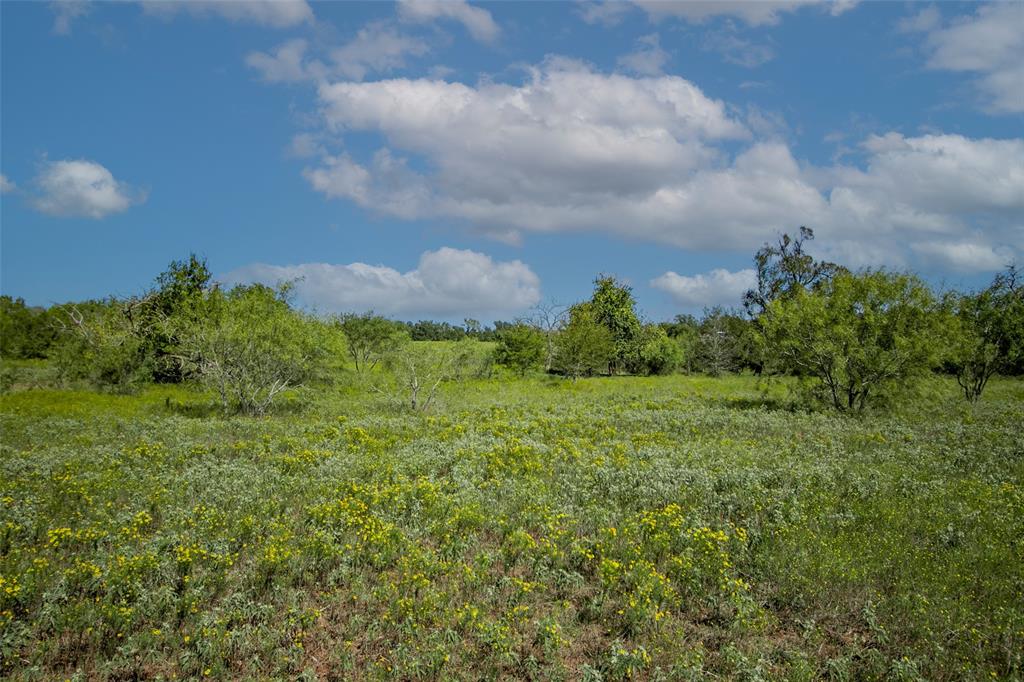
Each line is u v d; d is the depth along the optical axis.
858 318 27.47
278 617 8.20
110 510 12.13
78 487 13.02
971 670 7.07
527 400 32.50
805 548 10.34
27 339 52.78
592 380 47.72
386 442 19.56
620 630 8.07
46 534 10.60
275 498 12.61
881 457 17.28
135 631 7.74
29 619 8.06
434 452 17.44
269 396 27.64
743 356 55.88
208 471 15.09
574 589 9.12
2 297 55.28
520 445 17.66
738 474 14.57
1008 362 30.55
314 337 31.75
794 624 8.34
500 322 53.69
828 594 8.90
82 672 6.85
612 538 10.52
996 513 12.09
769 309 31.31
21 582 8.51
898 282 27.05
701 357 59.25
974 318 30.62
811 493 13.41
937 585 8.98
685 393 36.75
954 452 17.62
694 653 7.36
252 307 29.88
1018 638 7.66
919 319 26.75
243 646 7.42
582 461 16.05
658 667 7.10
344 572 9.23
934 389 27.09
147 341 36.25
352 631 7.87
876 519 11.75
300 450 17.75
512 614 8.09
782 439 20.19
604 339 47.00
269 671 7.11
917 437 20.61
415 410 28.27
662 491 13.20
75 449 17.59
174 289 38.06
